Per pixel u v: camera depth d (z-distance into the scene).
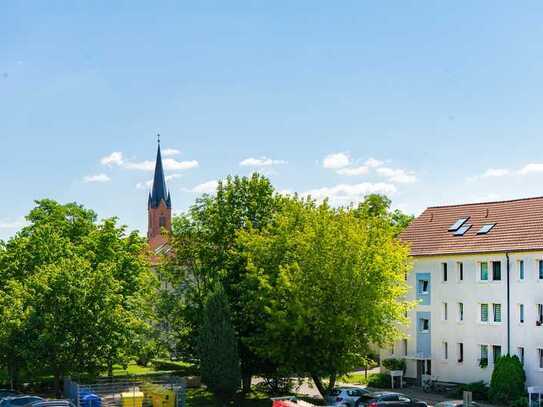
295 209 53.06
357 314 47.28
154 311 58.75
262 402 52.50
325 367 48.34
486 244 57.69
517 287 55.34
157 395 48.00
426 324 61.78
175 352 58.97
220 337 50.53
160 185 174.25
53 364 48.34
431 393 58.50
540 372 53.47
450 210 64.81
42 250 58.81
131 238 62.69
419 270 62.50
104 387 52.31
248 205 58.84
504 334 55.94
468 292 58.75
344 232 48.69
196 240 58.91
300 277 48.25
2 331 49.06
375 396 44.41
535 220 56.97
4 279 57.88
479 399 55.31
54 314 48.44
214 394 53.56
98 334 48.50
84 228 65.69
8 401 43.06
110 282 49.81
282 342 48.62
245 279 53.00
